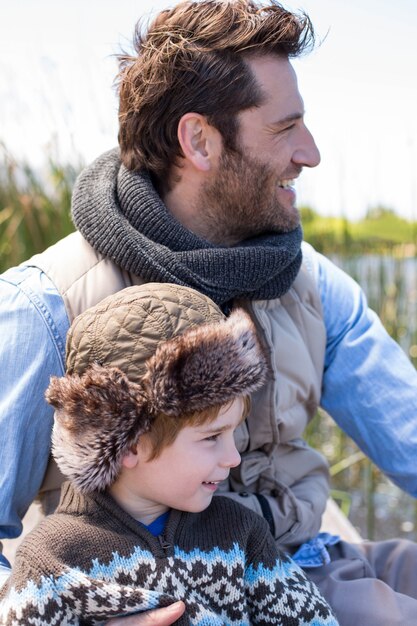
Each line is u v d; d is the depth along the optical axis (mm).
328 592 1565
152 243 1545
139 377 1245
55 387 1301
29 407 1495
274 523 1648
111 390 1233
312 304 1788
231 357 1248
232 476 1667
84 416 1253
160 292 1305
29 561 1236
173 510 1353
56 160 3355
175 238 1583
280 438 1706
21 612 1200
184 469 1282
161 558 1297
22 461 1506
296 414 1739
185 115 1639
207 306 1322
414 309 3857
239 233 1733
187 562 1320
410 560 1716
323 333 1794
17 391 1488
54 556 1241
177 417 1246
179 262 1538
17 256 3303
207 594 1327
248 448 1668
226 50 1623
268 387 1635
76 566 1249
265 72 1633
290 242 1667
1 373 1500
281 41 1631
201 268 1545
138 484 1317
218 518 1383
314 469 1794
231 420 1306
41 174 3395
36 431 1515
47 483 1592
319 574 1628
